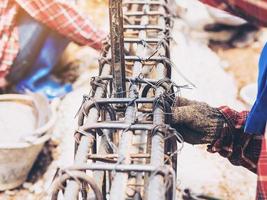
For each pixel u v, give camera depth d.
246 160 2.16
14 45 3.44
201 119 2.02
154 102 1.82
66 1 3.20
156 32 2.59
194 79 3.92
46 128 2.92
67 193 1.49
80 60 4.04
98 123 1.72
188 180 3.00
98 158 1.71
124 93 1.87
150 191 1.47
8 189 2.99
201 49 4.40
